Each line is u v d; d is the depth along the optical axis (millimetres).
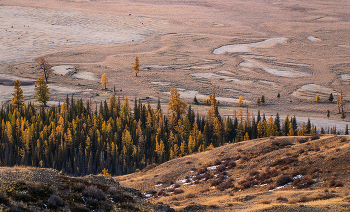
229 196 37062
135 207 24672
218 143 112750
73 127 119188
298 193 32375
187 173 51344
